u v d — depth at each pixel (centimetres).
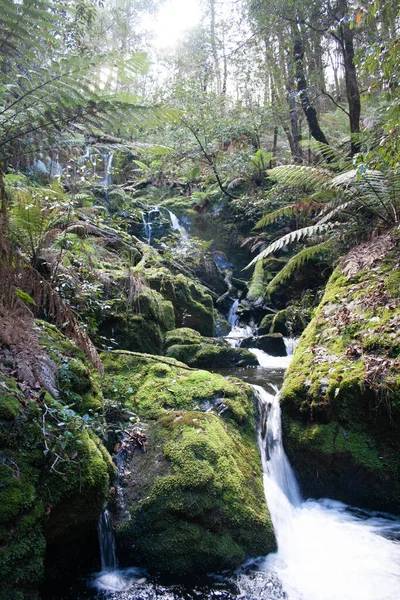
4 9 147
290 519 347
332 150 711
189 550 272
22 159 180
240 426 378
